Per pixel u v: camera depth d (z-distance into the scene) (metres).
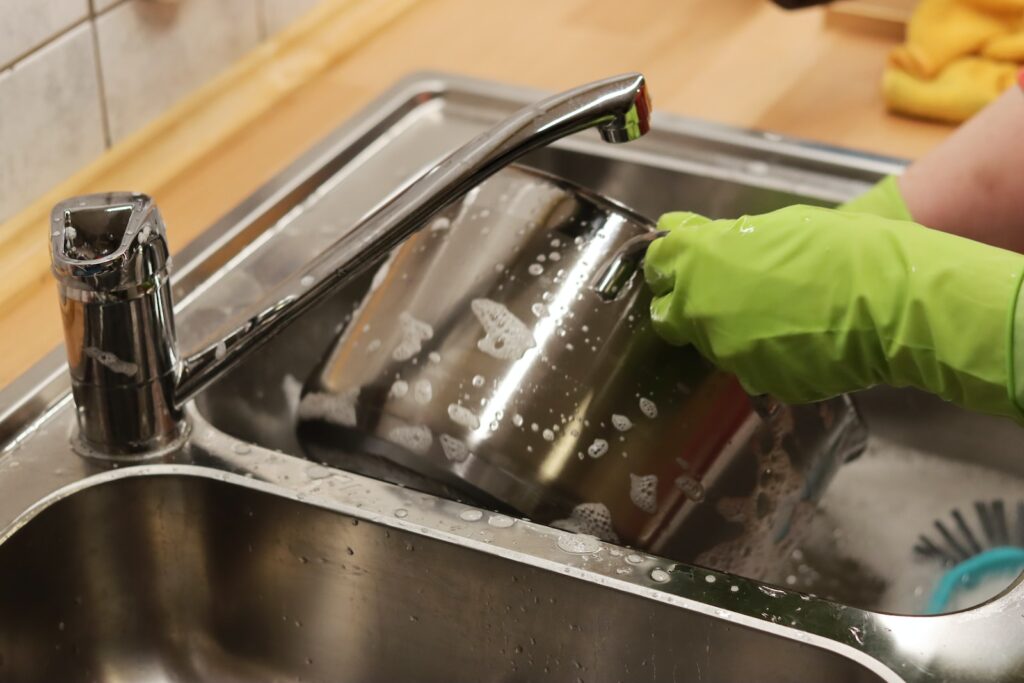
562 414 0.63
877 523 0.87
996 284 0.60
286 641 0.69
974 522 0.86
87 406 0.65
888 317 0.62
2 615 0.62
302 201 0.90
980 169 0.77
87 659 0.67
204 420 0.70
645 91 0.58
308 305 0.62
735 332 0.65
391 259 0.70
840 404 0.74
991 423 0.88
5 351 0.74
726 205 0.93
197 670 0.70
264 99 0.99
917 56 1.00
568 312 0.64
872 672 0.55
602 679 0.63
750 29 1.15
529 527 0.63
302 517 0.64
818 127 0.99
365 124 0.97
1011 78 0.98
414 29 1.13
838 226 0.64
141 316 0.62
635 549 0.63
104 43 0.86
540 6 1.18
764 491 0.69
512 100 1.01
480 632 0.65
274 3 1.04
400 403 0.64
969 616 0.58
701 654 0.60
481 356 0.64
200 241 0.82
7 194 0.81
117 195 0.61
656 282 0.67
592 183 0.97
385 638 0.67
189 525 0.67
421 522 0.63
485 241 0.67
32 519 0.62
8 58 0.78
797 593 0.60
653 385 0.65
